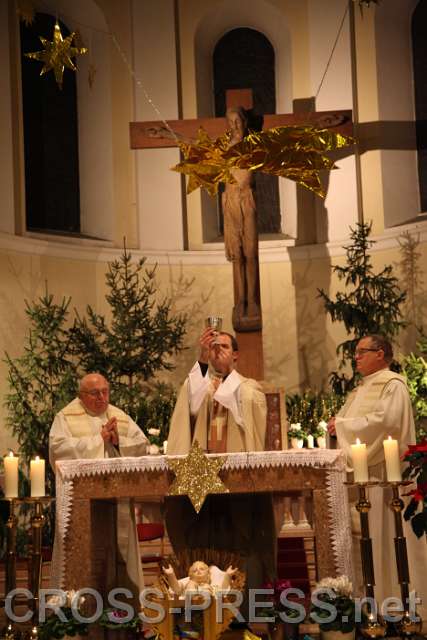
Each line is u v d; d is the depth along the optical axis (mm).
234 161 9812
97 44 12023
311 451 5223
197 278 11594
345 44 11703
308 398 9883
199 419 6148
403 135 11688
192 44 12117
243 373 9828
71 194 11914
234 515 5883
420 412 9172
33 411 9734
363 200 11469
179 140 10445
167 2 12008
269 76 12508
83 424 6695
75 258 11164
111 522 5984
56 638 4941
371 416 6180
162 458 5242
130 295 10297
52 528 9148
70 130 12023
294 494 5832
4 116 10859
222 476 5219
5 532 7129
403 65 11875
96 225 11789
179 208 11664
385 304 10719
